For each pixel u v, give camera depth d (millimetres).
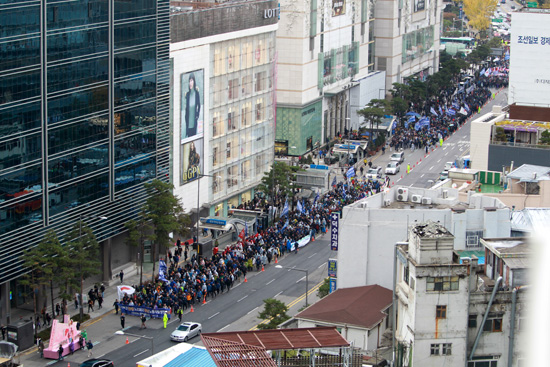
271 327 118812
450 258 83438
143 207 150000
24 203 130125
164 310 132375
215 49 177000
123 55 148000
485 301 83812
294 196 190750
